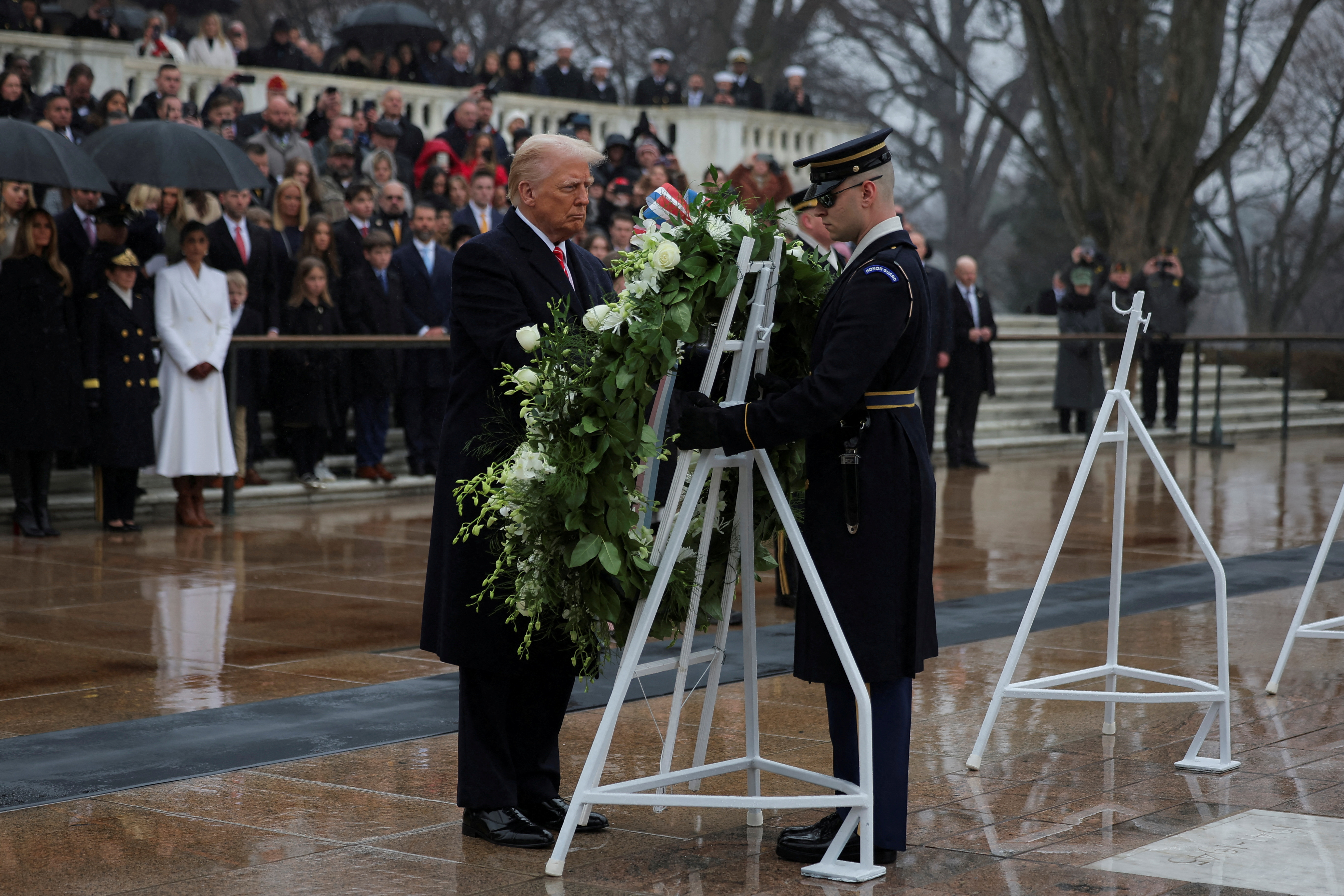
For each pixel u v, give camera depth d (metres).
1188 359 21.84
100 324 10.59
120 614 7.90
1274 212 42.69
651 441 4.02
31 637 7.31
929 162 43.72
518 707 4.55
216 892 3.91
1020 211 42.81
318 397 12.46
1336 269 44.25
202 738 5.50
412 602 8.34
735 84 24.02
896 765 4.23
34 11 17.05
